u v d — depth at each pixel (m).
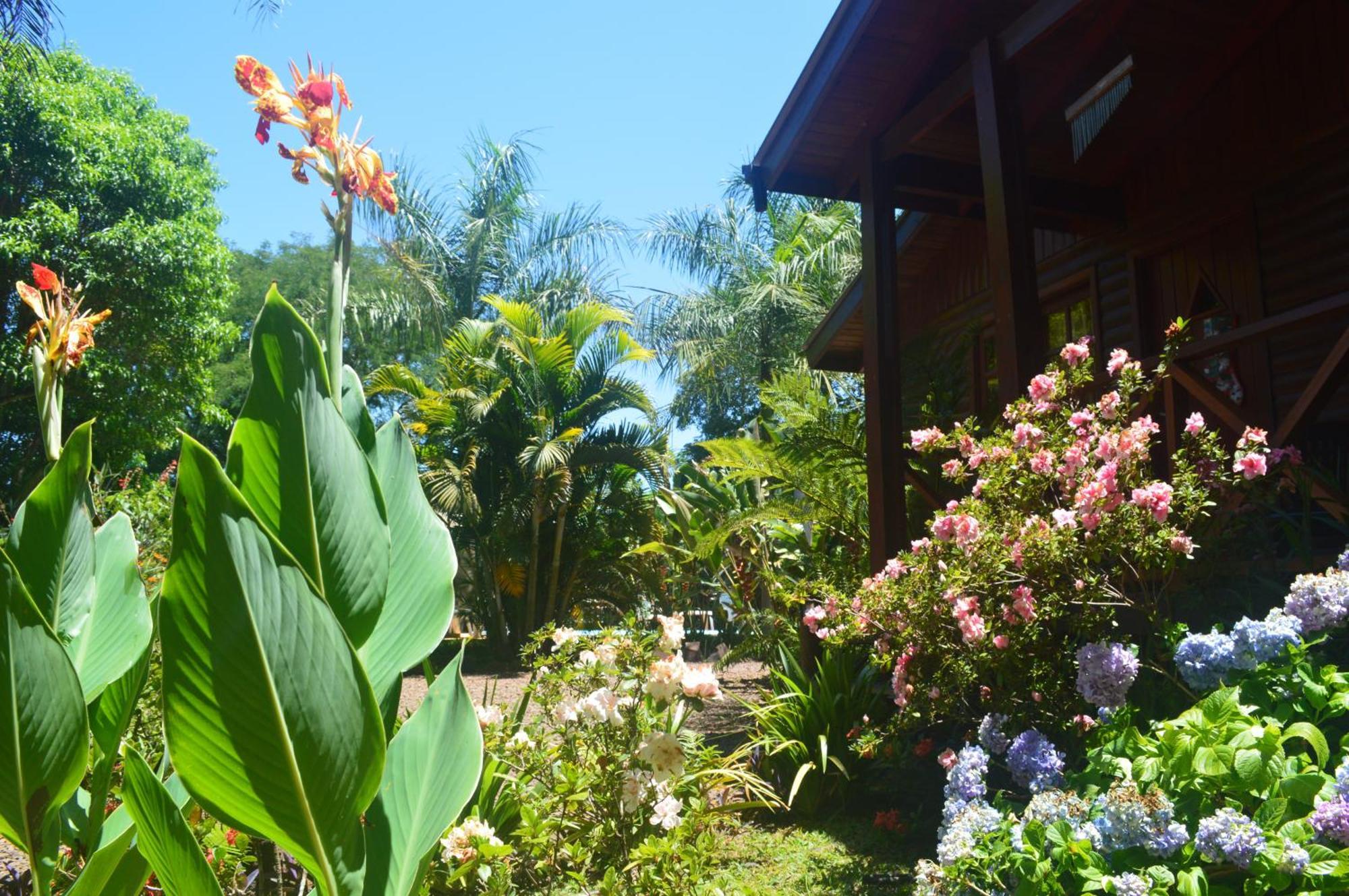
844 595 4.57
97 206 15.70
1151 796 1.87
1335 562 3.28
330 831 1.46
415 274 17.12
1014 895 2.11
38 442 15.98
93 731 1.83
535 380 14.54
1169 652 2.97
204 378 17.36
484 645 15.48
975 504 3.55
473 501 13.86
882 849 3.97
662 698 3.21
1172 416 4.48
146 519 7.94
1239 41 5.80
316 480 1.61
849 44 5.27
